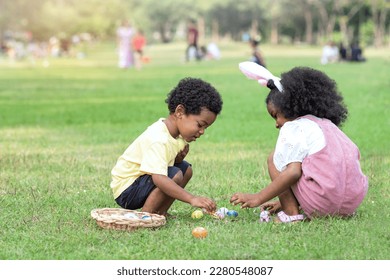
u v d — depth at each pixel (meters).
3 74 34.41
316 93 7.20
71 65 44.38
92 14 113.81
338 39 92.44
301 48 85.88
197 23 128.50
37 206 7.90
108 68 39.53
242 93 22.08
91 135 13.70
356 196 7.04
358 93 21.55
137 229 6.83
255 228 6.85
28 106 19.19
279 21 116.88
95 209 7.24
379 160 10.59
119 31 38.91
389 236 6.71
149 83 27.14
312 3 101.62
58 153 11.48
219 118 15.84
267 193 6.99
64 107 18.84
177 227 6.98
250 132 13.70
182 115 7.09
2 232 6.94
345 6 95.56
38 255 6.34
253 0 117.06
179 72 34.06
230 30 128.50
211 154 11.22
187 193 6.97
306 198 6.99
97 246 6.50
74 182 9.20
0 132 14.30
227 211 7.45
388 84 24.75
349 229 6.79
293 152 6.98
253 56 30.33
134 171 7.23
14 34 94.38
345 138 7.16
